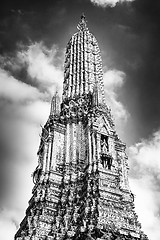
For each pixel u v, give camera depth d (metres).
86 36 100.81
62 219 53.28
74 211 53.25
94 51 96.12
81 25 107.88
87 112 73.75
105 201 53.81
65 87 86.56
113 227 48.88
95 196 54.38
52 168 62.75
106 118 70.94
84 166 63.81
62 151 67.25
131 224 51.84
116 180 59.19
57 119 73.50
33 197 59.84
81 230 47.47
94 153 62.81
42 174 62.31
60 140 69.12
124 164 66.50
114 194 56.03
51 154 65.69
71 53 95.06
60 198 58.12
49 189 59.19
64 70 93.56
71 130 70.94
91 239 45.31
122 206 54.47
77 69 89.00
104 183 57.09
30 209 58.59
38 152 70.81
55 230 51.72
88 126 68.69
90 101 77.50
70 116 73.56
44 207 56.12
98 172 58.69
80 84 84.31
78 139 69.25
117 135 71.62
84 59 91.31
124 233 48.84
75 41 98.94
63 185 60.28
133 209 56.44
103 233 46.78
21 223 58.88
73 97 80.38
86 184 57.66
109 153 63.75
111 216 50.97
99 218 49.16
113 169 61.75
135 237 49.41
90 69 88.88
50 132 70.12
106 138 67.62
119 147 69.31
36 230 51.72
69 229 49.31
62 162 65.06
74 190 59.00
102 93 80.75
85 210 51.34
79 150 67.00
